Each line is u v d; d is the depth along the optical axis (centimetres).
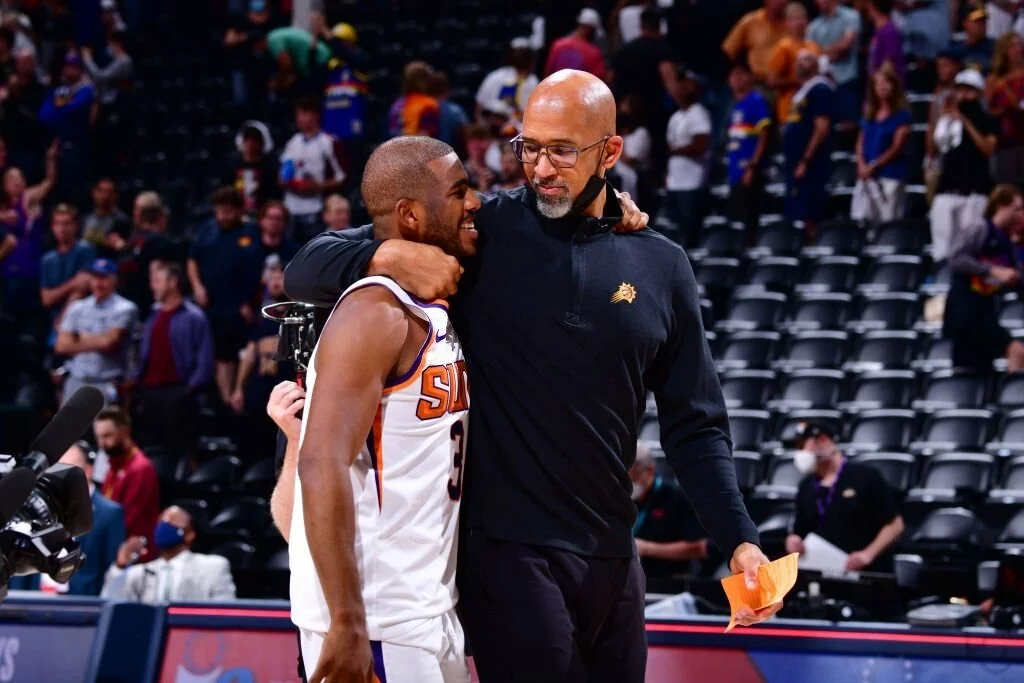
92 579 923
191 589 891
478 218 386
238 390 1344
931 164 1444
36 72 1995
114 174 1966
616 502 380
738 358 1339
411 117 1538
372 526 343
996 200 1240
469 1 2181
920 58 1719
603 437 376
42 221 1650
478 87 1969
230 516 1186
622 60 1623
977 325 1219
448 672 369
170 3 2291
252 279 1412
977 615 709
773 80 1593
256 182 1585
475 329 377
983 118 1370
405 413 347
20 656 617
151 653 611
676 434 401
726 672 580
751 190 1524
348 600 319
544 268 375
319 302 366
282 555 1071
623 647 387
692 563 960
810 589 731
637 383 382
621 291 377
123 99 2044
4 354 1486
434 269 350
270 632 612
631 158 1548
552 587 369
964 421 1166
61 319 1550
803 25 1588
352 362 331
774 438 1220
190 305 1343
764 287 1441
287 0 2116
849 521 884
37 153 1880
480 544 372
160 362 1330
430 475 353
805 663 575
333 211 1402
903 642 571
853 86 1585
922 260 1418
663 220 1550
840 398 1262
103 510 933
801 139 1488
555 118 370
